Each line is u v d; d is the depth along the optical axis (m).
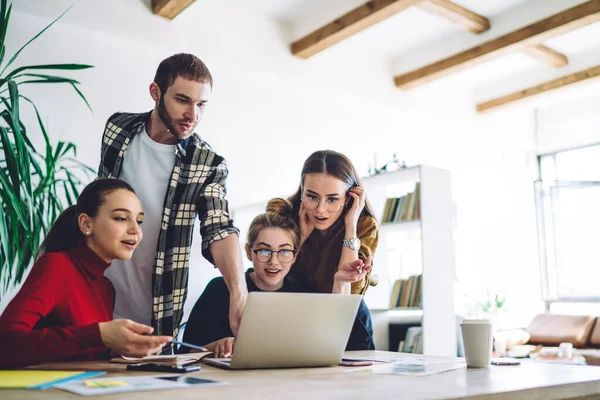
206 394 0.81
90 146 3.93
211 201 1.93
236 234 1.87
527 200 7.08
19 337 1.11
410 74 5.66
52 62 3.85
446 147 6.33
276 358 1.21
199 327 2.00
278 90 5.02
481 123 6.60
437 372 1.17
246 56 4.77
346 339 1.29
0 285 3.32
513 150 7.02
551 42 5.52
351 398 0.80
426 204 3.86
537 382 1.02
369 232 2.35
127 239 1.55
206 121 4.57
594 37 5.44
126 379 0.94
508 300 6.71
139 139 2.02
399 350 3.95
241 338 1.16
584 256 6.68
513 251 6.85
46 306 1.30
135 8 4.20
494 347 5.78
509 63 5.98
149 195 2.00
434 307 3.81
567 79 5.79
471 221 6.54
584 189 6.73
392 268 4.95
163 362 1.23
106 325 1.09
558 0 4.60
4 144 3.24
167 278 1.94
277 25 5.00
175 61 1.85
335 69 5.37
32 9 3.78
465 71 6.11
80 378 0.95
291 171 5.01
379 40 5.43
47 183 3.57
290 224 2.13
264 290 2.11
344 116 5.48
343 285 1.87
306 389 0.89
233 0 4.68
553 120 6.98
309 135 5.18
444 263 3.90
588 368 1.31
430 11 4.73
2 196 3.20
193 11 4.52
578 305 6.82
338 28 4.64
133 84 4.17
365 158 5.59
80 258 1.50
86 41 4.00
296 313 1.20
